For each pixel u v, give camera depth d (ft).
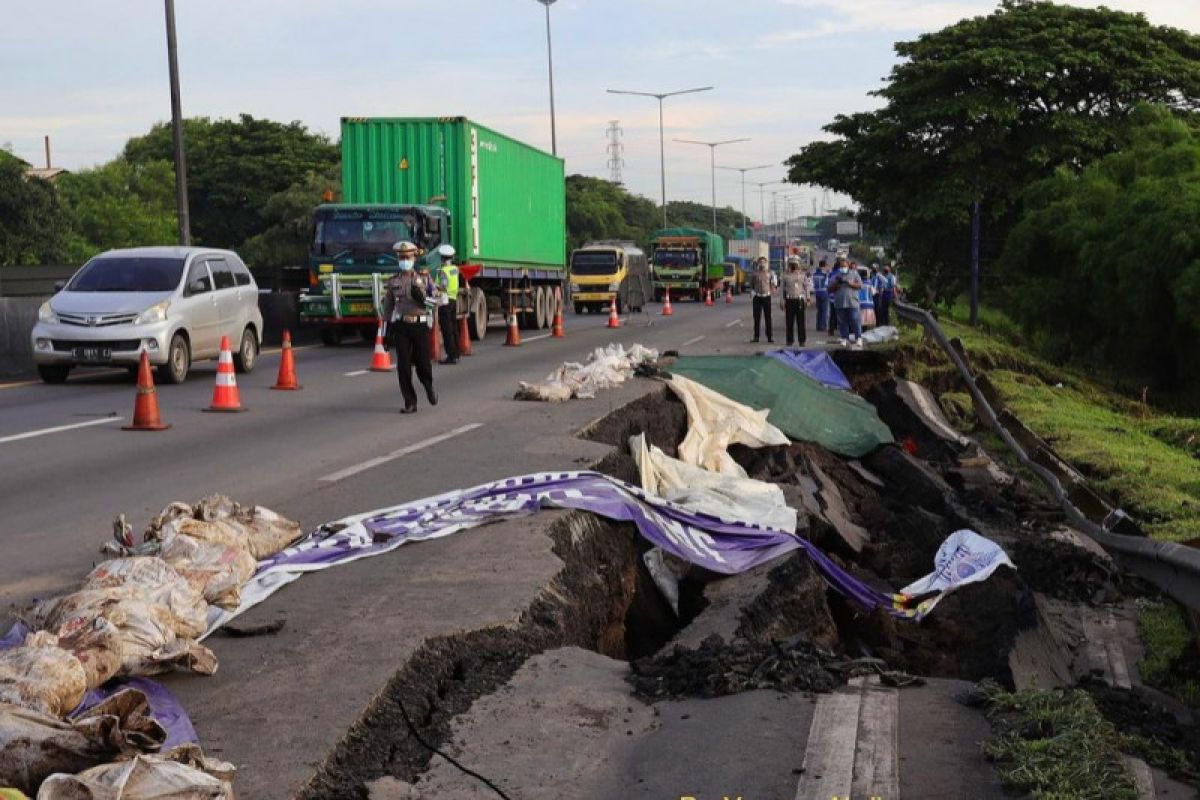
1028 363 88.79
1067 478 44.06
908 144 130.00
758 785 15.49
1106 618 32.89
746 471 49.85
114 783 12.34
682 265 209.15
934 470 51.72
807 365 71.72
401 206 89.97
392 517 28.40
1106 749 16.62
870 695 18.94
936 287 129.90
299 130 298.35
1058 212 101.09
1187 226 84.84
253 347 71.10
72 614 17.78
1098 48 125.90
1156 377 94.43
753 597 27.68
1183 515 40.34
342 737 15.85
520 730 17.24
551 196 126.41
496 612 21.48
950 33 130.93
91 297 62.49
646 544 31.81
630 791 15.37
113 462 38.86
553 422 46.91
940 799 15.28
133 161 316.81
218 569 21.49
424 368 51.88
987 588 31.60
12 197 208.54
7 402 55.52
